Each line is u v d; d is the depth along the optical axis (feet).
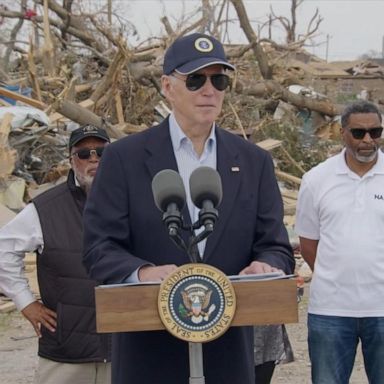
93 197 11.39
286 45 86.74
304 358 27.66
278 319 9.85
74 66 77.77
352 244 16.56
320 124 82.17
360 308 16.53
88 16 78.13
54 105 55.52
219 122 69.15
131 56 66.49
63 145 54.39
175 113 11.41
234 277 10.01
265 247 11.44
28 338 30.68
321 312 16.81
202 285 9.70
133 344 11.19
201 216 9.57
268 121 71.97
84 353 15.17
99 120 57.47
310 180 17.17
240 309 9.82
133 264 10.41
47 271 15.37
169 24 76.74
